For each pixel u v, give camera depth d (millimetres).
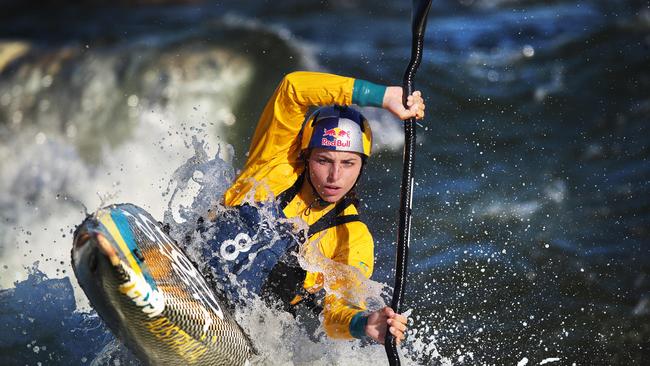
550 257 22188
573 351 18047
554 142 30812
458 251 22422
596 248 22703
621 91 35062
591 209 25125
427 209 25203
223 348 13430
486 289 20547
